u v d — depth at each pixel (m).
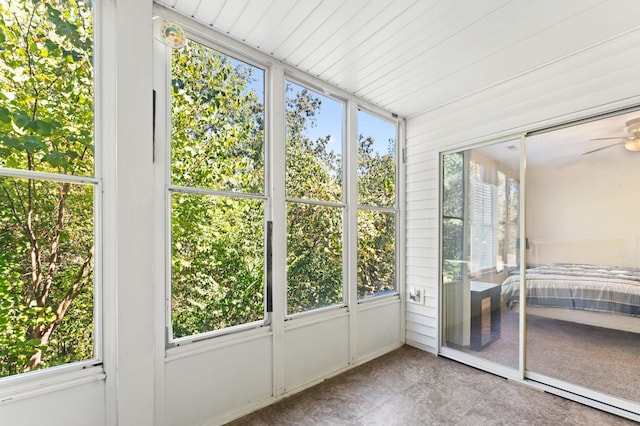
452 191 3.30
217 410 2.04
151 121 1.71
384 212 3.52
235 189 2.23
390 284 3.56
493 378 2.76
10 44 1.45
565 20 1.93
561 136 2.70
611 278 2.84
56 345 1.53
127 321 1.61
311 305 2.72
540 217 2.91
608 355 2.70
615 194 2.87
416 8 1.82
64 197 1.57
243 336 2.19
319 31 2.07
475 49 2.28
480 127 3.00
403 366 3.03
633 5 1.78
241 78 2.28
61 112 1.57
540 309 2.83
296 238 2.63
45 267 1.52
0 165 1.42
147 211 1.69
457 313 3.21
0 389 1.36
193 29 1.98
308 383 2.61
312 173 2.78
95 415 1.59
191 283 1.97
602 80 2.24
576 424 2.07
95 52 1.65
